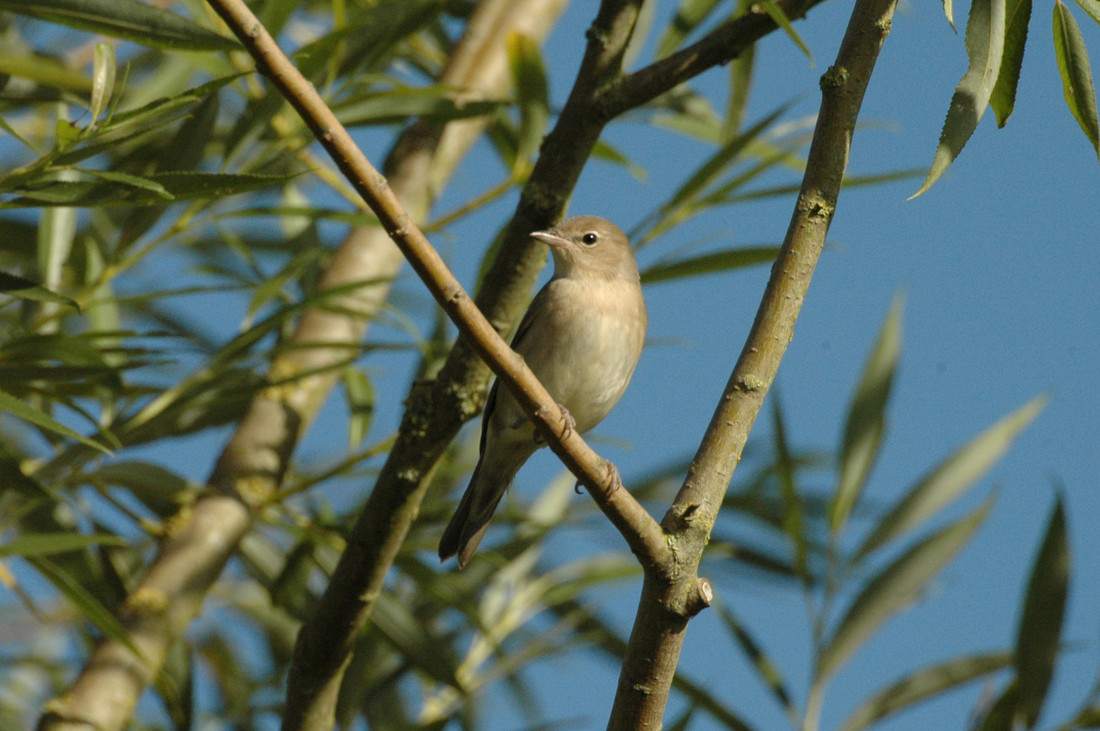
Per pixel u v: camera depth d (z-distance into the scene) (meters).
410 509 8.07
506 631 10.58
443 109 9.55
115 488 10.07
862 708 9.34
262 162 9.12
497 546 10.48
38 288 6.78
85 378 8.27
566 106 7.90
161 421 8.77
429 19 9.90
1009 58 6.34
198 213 9.41
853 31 6.02
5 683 10.88
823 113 6.01
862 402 10.20
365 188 5.46
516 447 9.97
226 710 10.66
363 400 10.55
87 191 6.74
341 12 9.43
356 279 10.95
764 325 5.99
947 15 5.47
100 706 8.55
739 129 10.37
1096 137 6.20
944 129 5.51
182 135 8.91
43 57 9.65
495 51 11.98
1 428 10.45
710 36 7.87
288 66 5.28
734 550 10.97
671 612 5.73
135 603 8.98
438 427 7.87
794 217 6.02
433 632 10.73
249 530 9.56
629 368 10.62
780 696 9.48
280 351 8.77
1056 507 8.88
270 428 10.03
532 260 7.98
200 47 7.10
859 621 9.42
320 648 8.28
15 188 6.55
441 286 5.67
